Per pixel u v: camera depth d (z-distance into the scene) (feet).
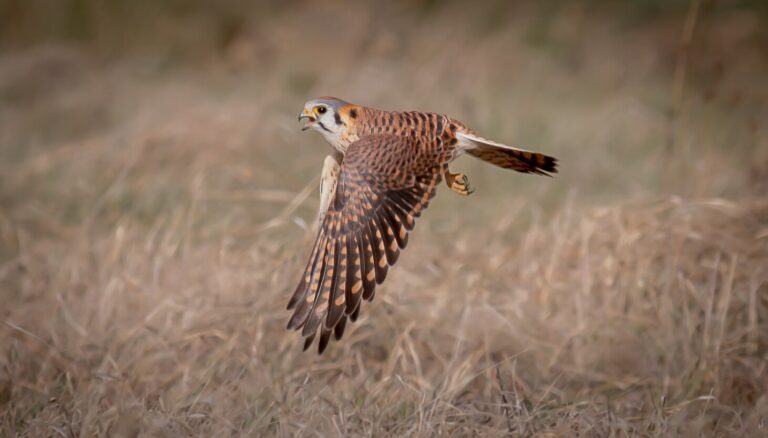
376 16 79.77
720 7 80.07
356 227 26.99
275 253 38.93
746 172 48.24
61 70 75.31
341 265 26.99
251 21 84.43
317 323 27.09
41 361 33.88
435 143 28.73
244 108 60.03
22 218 47.70
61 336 35.35
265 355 33.86
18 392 32.01
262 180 49.67
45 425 28.55
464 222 46.06
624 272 36.29
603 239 38.17
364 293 26.63
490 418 29.37
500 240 43.01
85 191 50.72
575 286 36.60
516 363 33.73
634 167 54.49
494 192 50.72
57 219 47.78
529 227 44.52
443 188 50.01
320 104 29.50
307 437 27.89
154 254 40.04
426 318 35.42
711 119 58.08
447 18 81.46
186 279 37.45
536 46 79.20
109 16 84.69
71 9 85.56
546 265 38.06
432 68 68.49
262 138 55.26
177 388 31.58
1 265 42.91
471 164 53.36
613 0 85.10
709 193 45.73
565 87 71.67
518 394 31.81
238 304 35.63
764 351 34.04
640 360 34.12
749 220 39.06
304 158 53.98
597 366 34.30
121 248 41.06
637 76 73.97
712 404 31.30
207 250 39.58
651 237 37.45
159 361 33.35
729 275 35.17
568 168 53.72
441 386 31.76
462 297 36.65
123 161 52.01
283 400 29.96
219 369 32.71
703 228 38.06
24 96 71.97
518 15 82.64
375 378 33.60
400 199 27.40
